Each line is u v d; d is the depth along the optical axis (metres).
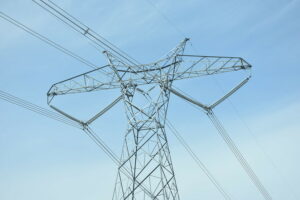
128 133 31.62
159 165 29.36
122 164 30.92
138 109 31.94
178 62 32.88
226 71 34.03
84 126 35.69
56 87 34.84
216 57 33.53
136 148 30.95
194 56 33.25
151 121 30.97
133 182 30.03
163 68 32.91
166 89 32.62
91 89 34.06
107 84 33.50
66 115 34.38
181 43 33.44
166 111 31.83
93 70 33.69
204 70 33.44
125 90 33.00
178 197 29.19
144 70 33.12
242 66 33.88
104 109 35.09
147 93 33.25
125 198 29.95
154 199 28.84
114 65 33.25
